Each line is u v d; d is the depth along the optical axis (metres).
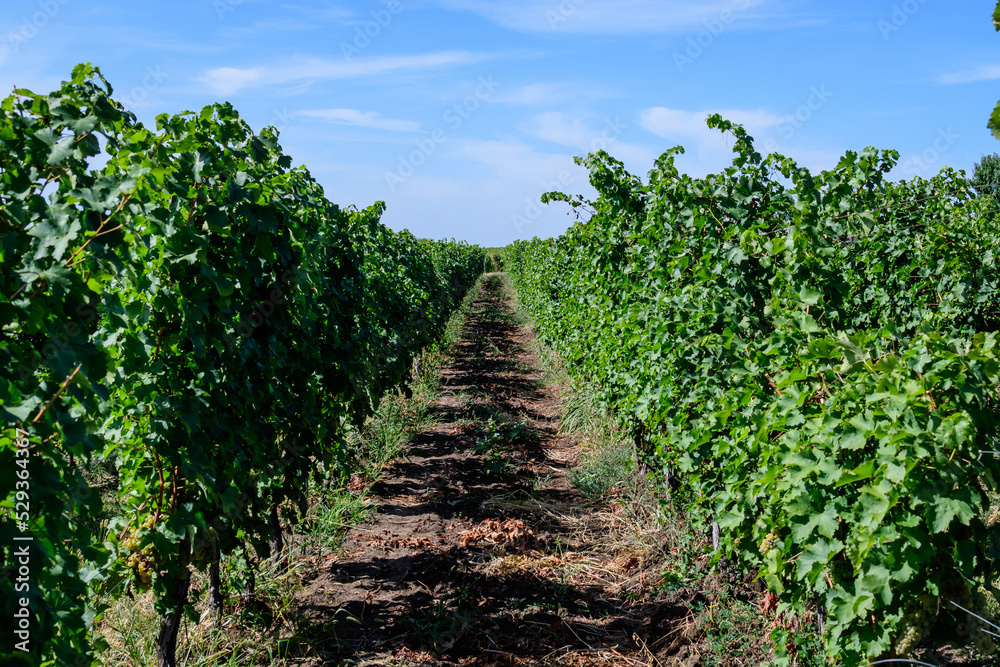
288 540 5.20
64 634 2.25
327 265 5.44
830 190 4.49
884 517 2.36
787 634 3.12
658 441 4.79
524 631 4.17
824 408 2.77
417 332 10.31
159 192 2.83
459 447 8.20
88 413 2.36
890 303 5.96
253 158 3.64
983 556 2.30
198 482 3.04
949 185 6.96
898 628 2.39
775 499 2.91
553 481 7.04
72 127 2.41
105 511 4.40
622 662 3.82
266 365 3.86
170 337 3.04
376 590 4.68
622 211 6.01
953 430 2.21
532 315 17.25
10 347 2.12
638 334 5.41
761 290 4.19
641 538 5.22
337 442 5.54
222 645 3.81
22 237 2.16
